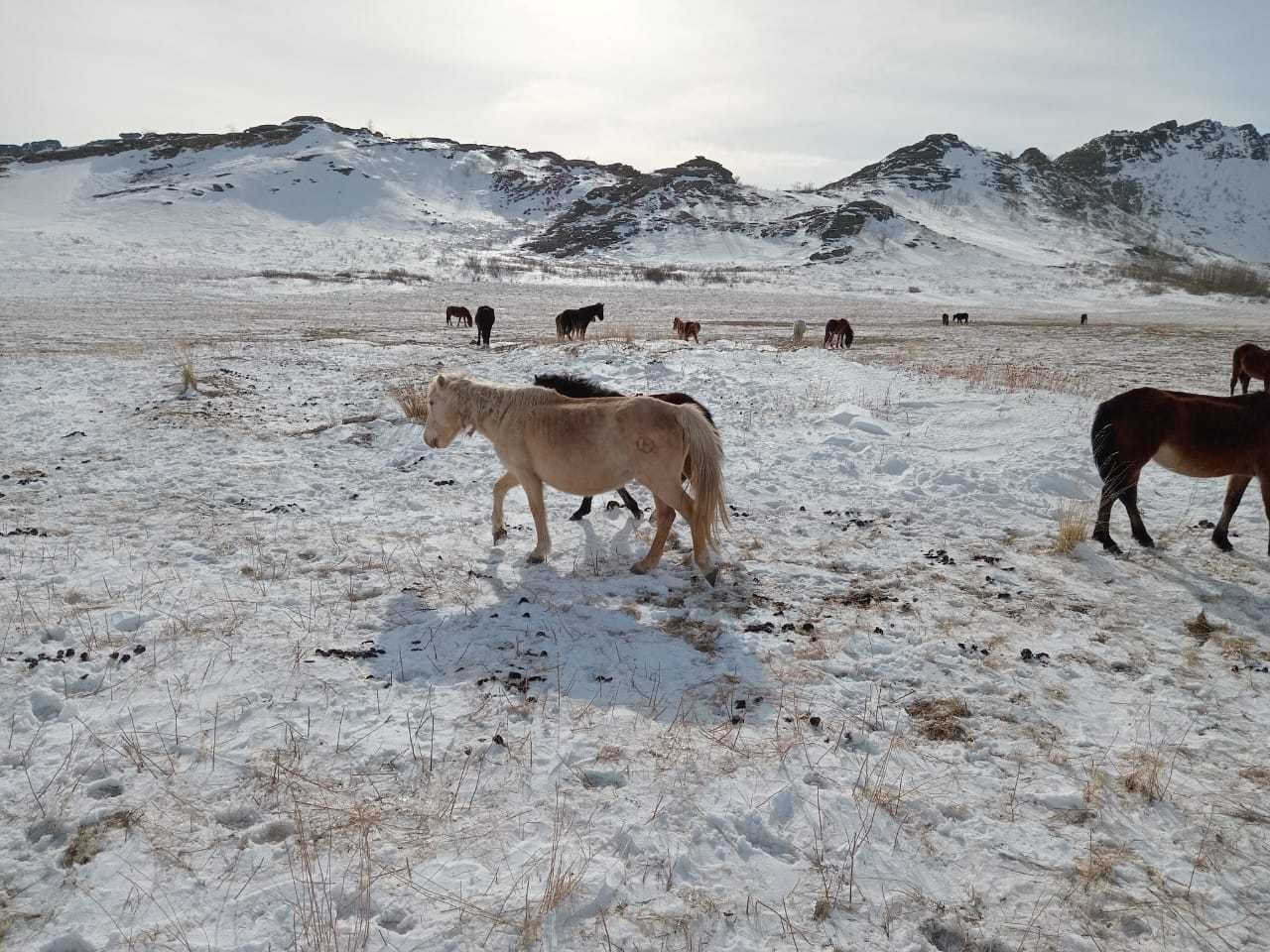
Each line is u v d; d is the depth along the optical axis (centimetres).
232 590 596
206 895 311
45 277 5162
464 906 308
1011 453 1035
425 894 314
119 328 2731
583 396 725
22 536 691
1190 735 439
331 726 423
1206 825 367
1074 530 739
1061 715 460
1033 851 350
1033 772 406
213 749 399
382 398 1405
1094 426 749
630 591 624
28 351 1950
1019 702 472
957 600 620
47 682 454
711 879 329
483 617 565
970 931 309
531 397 646
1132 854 350
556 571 663
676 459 612
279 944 291
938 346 2980
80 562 636
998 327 4481
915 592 634
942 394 1347
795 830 359
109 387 1445
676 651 522
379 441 1109
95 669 470
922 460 998
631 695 466
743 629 558
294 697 448
